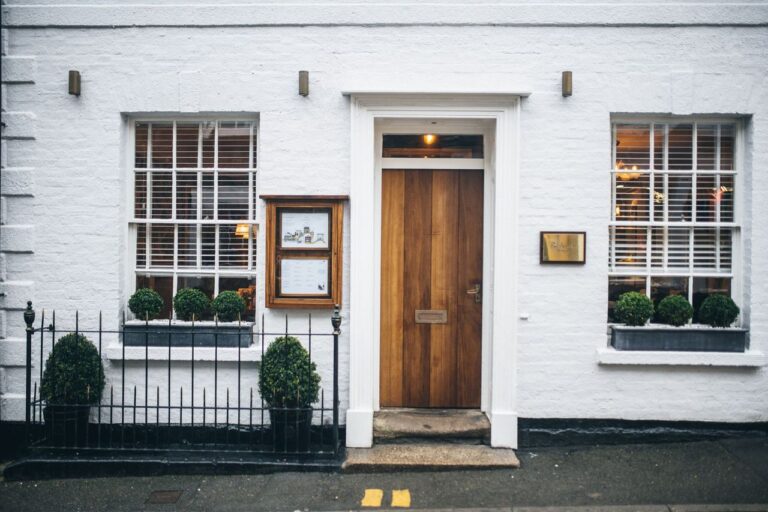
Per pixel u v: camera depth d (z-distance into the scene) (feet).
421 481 14.85
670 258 17.37
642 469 15.28
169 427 15.83
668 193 17.44
